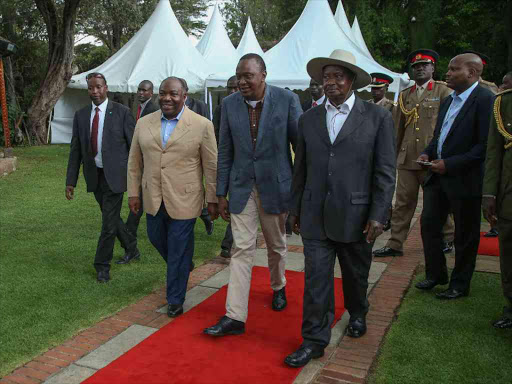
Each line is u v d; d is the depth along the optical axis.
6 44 12.23
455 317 3.74
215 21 19.34
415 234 6.44
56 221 6.89
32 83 20.80
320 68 3.24
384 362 3.12
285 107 3.62
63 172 11.16
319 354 3.18
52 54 16.23
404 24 28.02
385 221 3.07
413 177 5.29
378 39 27.70
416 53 5.19
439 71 27.17
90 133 4.54
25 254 5.36
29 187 9.39
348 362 3.15
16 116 16.17
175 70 15.37
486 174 3.55
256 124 3.62
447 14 27.86
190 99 6.24
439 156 4.14
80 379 2.95
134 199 4.06
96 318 3.79
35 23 20.30
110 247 4.59
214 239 6.12
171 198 3.76
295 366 3.05
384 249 5.44
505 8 24.11
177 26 16.48
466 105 3.93
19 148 15.12
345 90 3.09
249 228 3.60
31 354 3.23
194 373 2.98
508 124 3.38
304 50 14.66
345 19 23.11
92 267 4.98
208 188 3.85
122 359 3.15
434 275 4.29
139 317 3.85
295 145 3.71
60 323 3.68
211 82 14.55
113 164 4.50
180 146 3.76
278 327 3.64
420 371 2.99
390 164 3.08
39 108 16.56
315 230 3.18
